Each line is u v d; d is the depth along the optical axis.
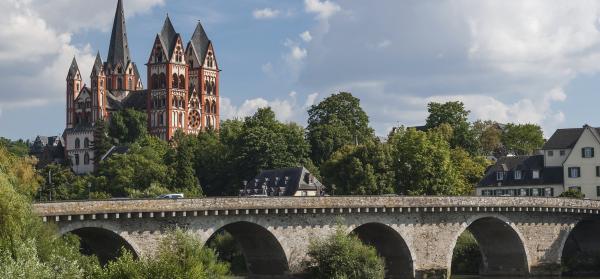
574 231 127.88
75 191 197.88
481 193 161.75
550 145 155.88
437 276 107.31
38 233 72.88
